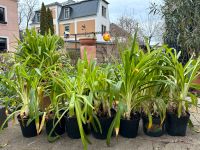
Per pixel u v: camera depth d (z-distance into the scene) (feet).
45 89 5.22
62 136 4.85
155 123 4.67
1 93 6.26
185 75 4.75
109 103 4.54
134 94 4.68
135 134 4.69
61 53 7.98
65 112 4.57
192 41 9.73
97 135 4.63
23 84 4.92
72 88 4.56
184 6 9.99
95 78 4.47
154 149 4.20
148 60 4.35
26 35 7.31
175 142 4.49
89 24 57.16
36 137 4.83
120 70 4.62
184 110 4.81
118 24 28.12
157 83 4.63
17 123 5.74
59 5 61.21
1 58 8.42
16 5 34.47
